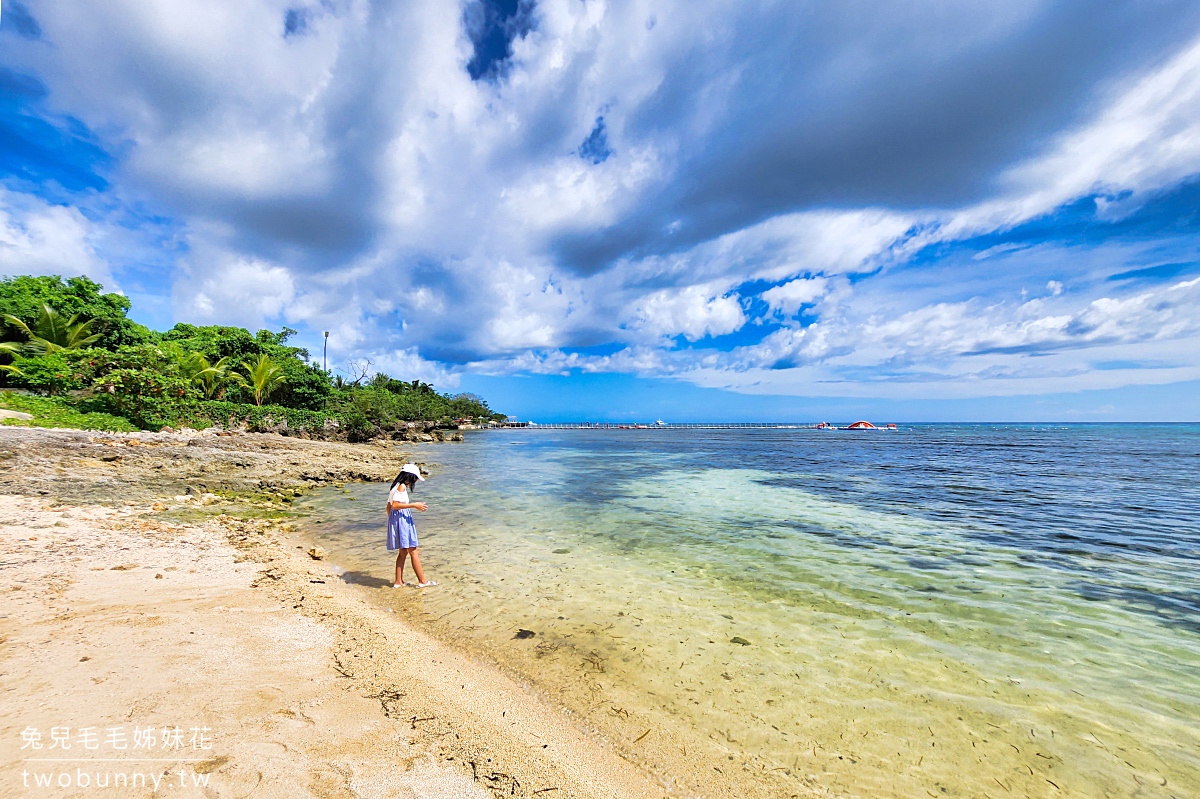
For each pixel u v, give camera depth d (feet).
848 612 22.41
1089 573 28.40
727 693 15.38
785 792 11.12
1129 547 34.35
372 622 19.08
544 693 14.90
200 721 10.86
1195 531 39.17
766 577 27.37
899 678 16.58
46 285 100.78
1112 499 55.36
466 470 87.71
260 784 9.01
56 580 19.02
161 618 16.56
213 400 106.83
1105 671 17.28
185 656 13.96
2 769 8.34
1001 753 12.78
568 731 12.98
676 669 16.84
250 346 132.16
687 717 13.99
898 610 22.72
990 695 15.62
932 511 48.19
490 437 255.50
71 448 47.32
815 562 30.37
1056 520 43.73
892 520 43.73
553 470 88.33
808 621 21.33
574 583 25.89
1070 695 15.70
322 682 13.75
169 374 83.25
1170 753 12.91
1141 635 20.25
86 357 74.23
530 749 11.90
